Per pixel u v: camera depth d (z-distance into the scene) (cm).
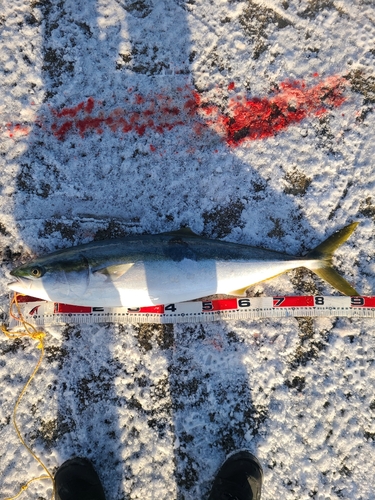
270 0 103
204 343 100
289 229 103
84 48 101
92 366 99
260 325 101
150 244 93
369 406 100
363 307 101
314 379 100
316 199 103
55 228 101
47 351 99
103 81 102
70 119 101
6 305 100
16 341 99
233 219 102
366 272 102
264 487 97
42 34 101
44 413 98
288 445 98
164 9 102
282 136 103
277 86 103
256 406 99
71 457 97
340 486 97
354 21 104
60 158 101
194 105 103
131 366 99
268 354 100
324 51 103
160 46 102
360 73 103
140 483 96
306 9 103
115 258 91
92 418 98
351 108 103
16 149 101
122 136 102
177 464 97
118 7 102
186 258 93
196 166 102
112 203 102
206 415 98
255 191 103
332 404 100
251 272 95
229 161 102
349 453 98
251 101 103
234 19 103
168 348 100
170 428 98
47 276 90
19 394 98
